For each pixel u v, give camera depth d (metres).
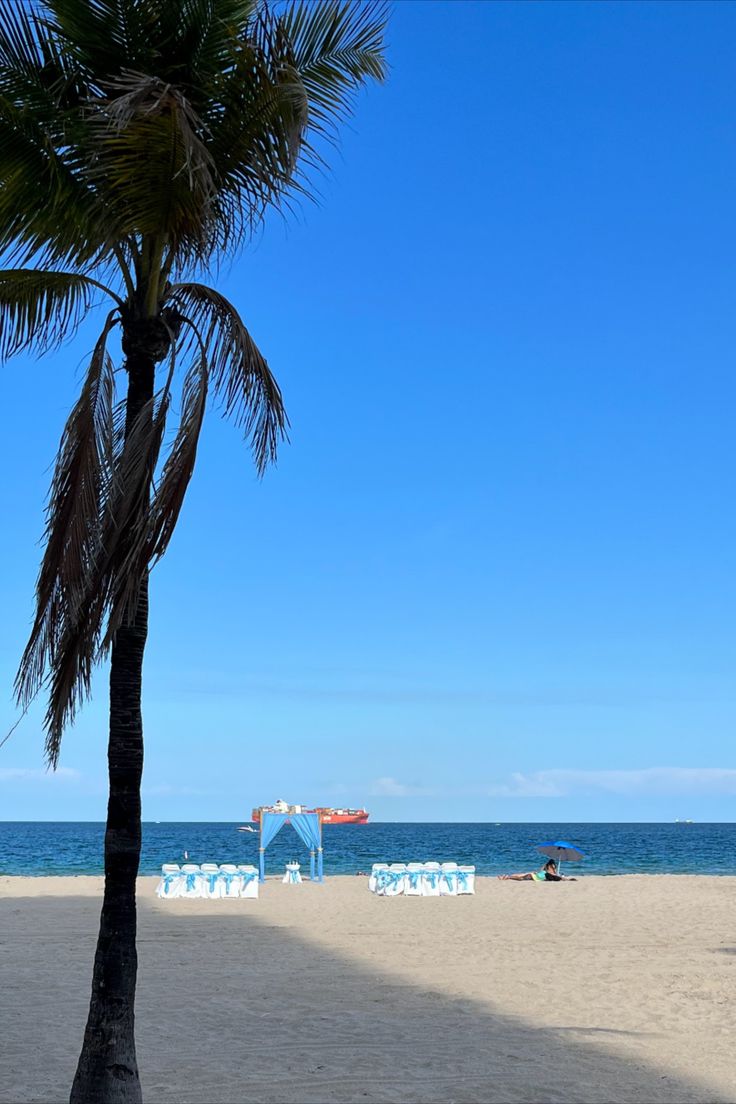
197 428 6.43
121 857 6.33
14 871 48.47
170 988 11.84
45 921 19.02
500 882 31.38
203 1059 8.34
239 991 11.62
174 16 6.52
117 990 6.19
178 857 61.19
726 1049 8.91
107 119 5.96
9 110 6.27
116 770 6.42
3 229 6.62
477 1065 8.23
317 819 30.80
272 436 7.36
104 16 6.50
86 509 6.31
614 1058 8.54
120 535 6.19
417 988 11.91
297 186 6.86
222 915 20.47
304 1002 10.95
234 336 7.16
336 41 7.11
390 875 25.73
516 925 18.92
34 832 138.25
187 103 5.81
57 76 6.76
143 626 6.61
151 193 6.30
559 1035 9.43
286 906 22.52
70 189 6.45
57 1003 10.81
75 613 6.15
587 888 28.95
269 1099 7.13
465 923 19.19
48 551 6.34
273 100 6.27
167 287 6.99
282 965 13.73
